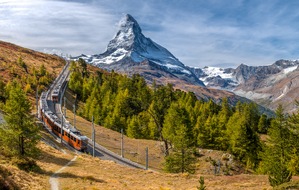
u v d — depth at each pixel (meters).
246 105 145.25
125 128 131.62
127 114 139.38
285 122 61.62
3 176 31.33
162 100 145.38
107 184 42.78
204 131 101.75
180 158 68.69
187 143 69.81
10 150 49.62
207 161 85.06
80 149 86.25
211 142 101.69
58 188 37.50
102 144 102.38
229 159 85.00
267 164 61.97
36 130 51.59
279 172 37.91
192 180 51.44
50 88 172.00
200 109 139.88
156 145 108.75
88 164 59.62
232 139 89.25
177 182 49.91
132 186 43.66
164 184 47.72
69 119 124.81
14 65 196.62
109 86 174.62
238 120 95.81
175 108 103.12
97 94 156.38
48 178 42.94
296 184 34.19
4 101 120.25
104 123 131.62
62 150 79.31
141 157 96.81
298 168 55.75
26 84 164.12
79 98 173.88
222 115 127.12
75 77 183.75
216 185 47.44
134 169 60.44
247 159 84.38
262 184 46.31
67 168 52.56
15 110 49.81
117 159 88.75
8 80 163.12
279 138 61.50
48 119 105.94
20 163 45.12
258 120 141.38
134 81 185.50
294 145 60.38
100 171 54.34
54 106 141.50
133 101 144.38
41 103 131.00
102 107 144.62
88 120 140.00
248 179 50.16
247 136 85.62
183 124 94.25
